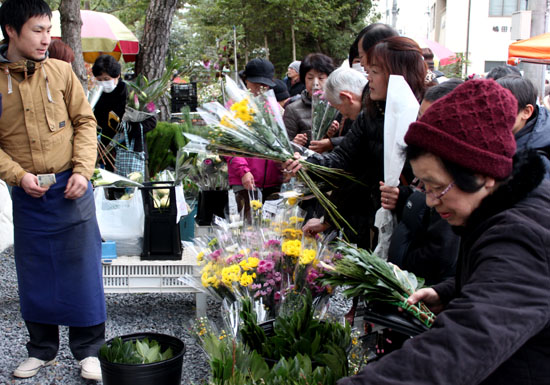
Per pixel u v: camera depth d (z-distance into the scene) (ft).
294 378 6.42
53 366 10.57
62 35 18.04
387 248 9.14
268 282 9.80
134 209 12.86
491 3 99.19
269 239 10.79
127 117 16.79
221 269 10.45
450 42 100.89
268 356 7.52
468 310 3.86
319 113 12.34
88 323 9.97
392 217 9.07
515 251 3.99
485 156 4.07
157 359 8.68
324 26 80.84
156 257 12.46
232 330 8.80
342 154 10.15
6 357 10.94
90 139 9.89
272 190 15.02
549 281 3.92
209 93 32.45
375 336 8.14
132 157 16.94
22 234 9.78
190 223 14.37
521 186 4.19
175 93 29.27
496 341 3.76
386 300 6.53
